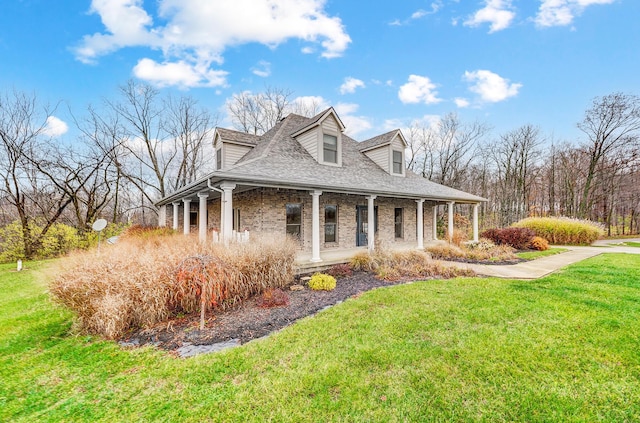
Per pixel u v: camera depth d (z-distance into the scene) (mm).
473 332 4121
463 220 23453
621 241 20203
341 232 11734
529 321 4469
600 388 2859
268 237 7711
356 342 3896
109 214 22719
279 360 3502
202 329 4562
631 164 24531
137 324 4707
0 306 6488
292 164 9875
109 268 4930
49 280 5008
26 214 17609
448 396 2779
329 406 2672
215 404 2746
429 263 8773
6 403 2881
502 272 8391
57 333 4684
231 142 12891
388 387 2930
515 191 29109
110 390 3045
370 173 12438
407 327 4340
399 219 14375
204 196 9711
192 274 5129
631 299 5434
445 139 27719
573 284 6625
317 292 6508
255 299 6043
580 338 3865
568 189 28766
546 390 2844
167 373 3314
